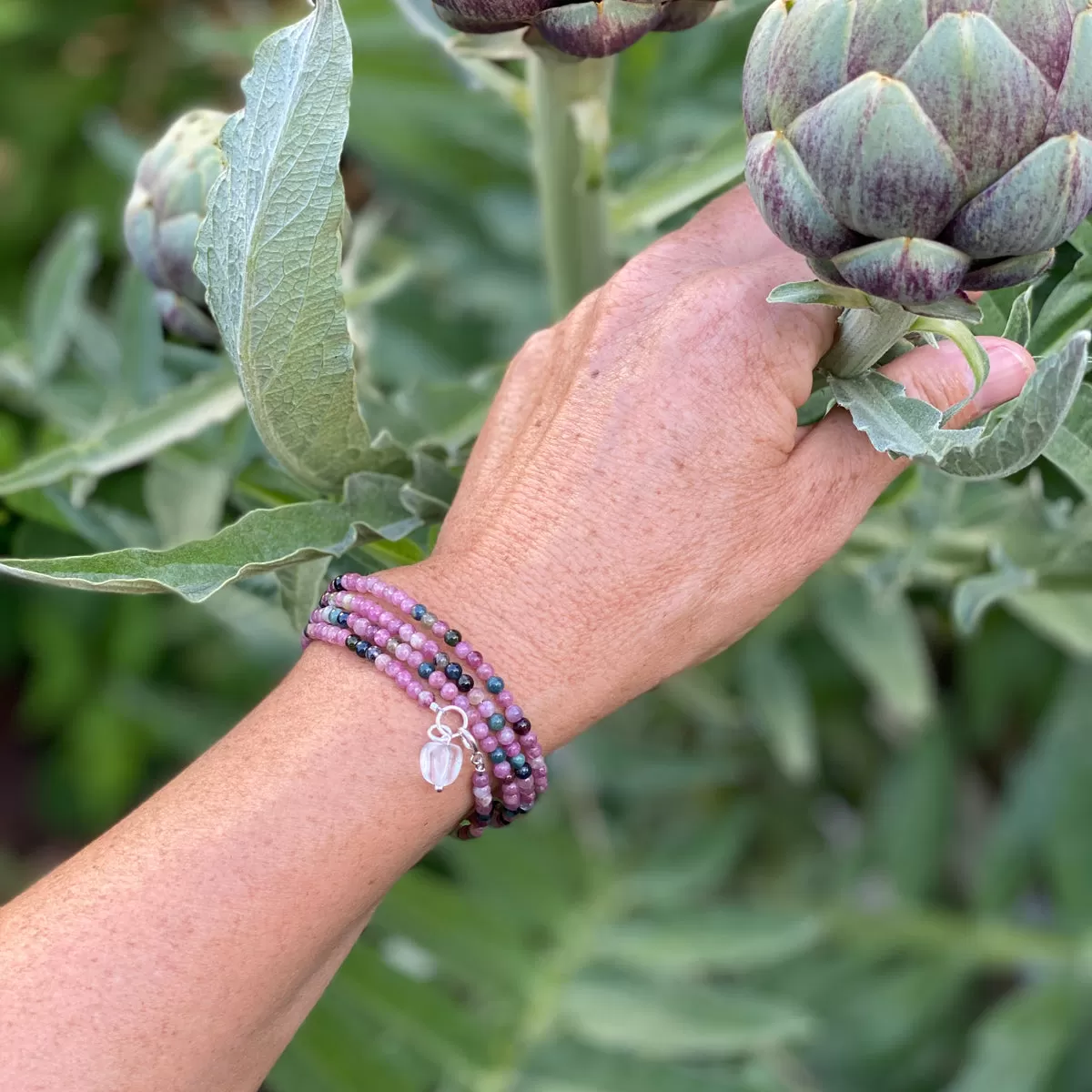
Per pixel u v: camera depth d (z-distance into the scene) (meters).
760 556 0.39
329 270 0.39
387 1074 0.53
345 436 0.43
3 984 0.34
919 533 0.52
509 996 0.60
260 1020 0.36
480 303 0.73
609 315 0.39
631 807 0.76
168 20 0.83
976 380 0.38
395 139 0.71
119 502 0.55
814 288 0.37
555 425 0.39
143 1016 0.34
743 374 0.38
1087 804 0.67
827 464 0.39
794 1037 0.69
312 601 0.44
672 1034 0.60
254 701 0.82
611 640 0.38
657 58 0.62
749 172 0.35
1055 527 0.49
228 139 0.39
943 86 0.33
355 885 0.36
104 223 0.83
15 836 1.06
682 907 0.65
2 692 1.08
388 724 0.37
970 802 0.84
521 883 0.65
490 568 0.38
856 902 0.73
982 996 0.80
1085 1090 0.70
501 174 0.73
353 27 0.63
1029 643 0.73
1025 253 0.35
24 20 0.79
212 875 0.35
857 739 0.80
